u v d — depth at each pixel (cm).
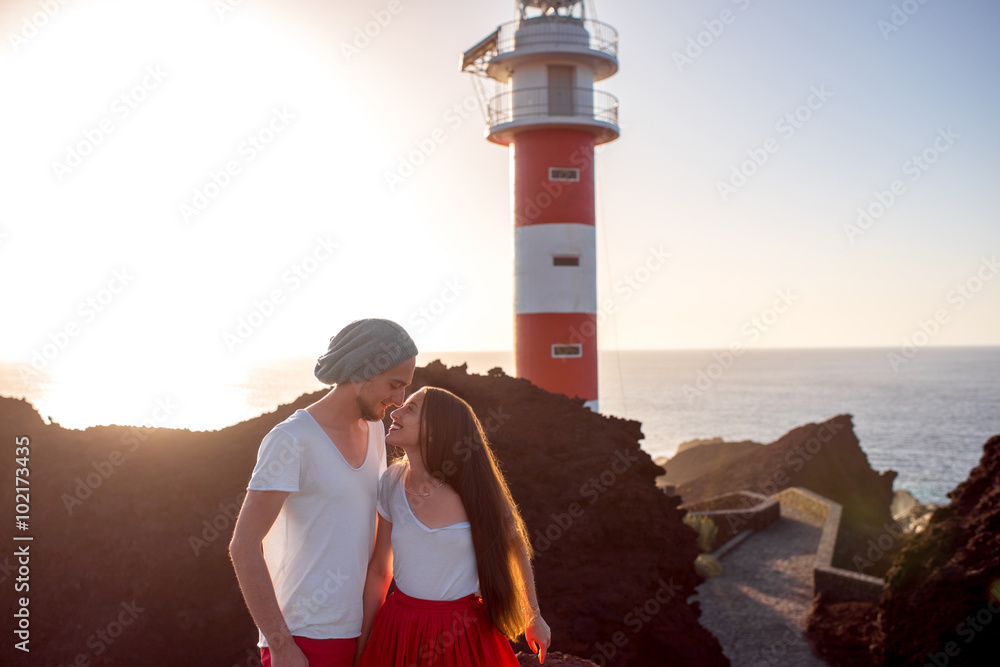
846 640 1672
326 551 272
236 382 17212
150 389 12312
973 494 1617
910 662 1428
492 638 313
